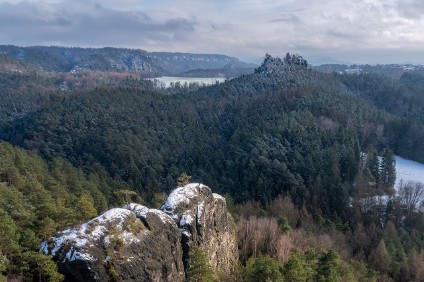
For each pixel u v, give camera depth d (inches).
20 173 3823.8
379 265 3420.3
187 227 1999.3
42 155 6225.4
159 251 1752.0
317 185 4761.3
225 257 2412.6
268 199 4795.8
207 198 2308.1
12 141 7057.1
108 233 1636.3
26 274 1536.7
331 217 4500.5
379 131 7303.2
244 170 5236.2
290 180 4904.0
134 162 5831.7
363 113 7618.1
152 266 1672.0
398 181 5974.4
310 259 2305.6
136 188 5270.7
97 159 6063.0
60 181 4119.1
